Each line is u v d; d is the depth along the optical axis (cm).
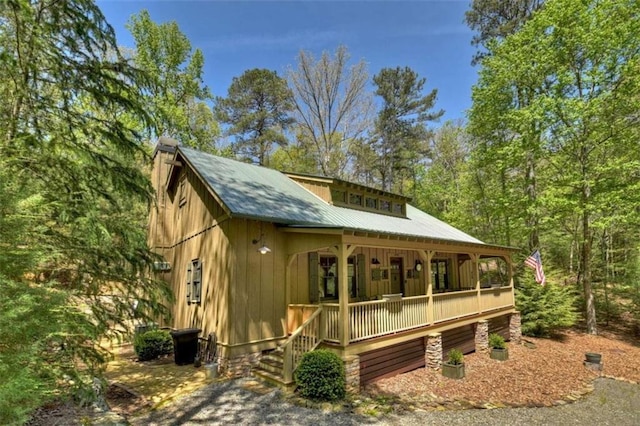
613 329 1617
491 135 1867
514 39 1650
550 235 2134
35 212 461
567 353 1250
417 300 977
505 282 2066
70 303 477
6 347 350
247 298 859
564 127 1507
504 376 963
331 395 679
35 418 460
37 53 555
